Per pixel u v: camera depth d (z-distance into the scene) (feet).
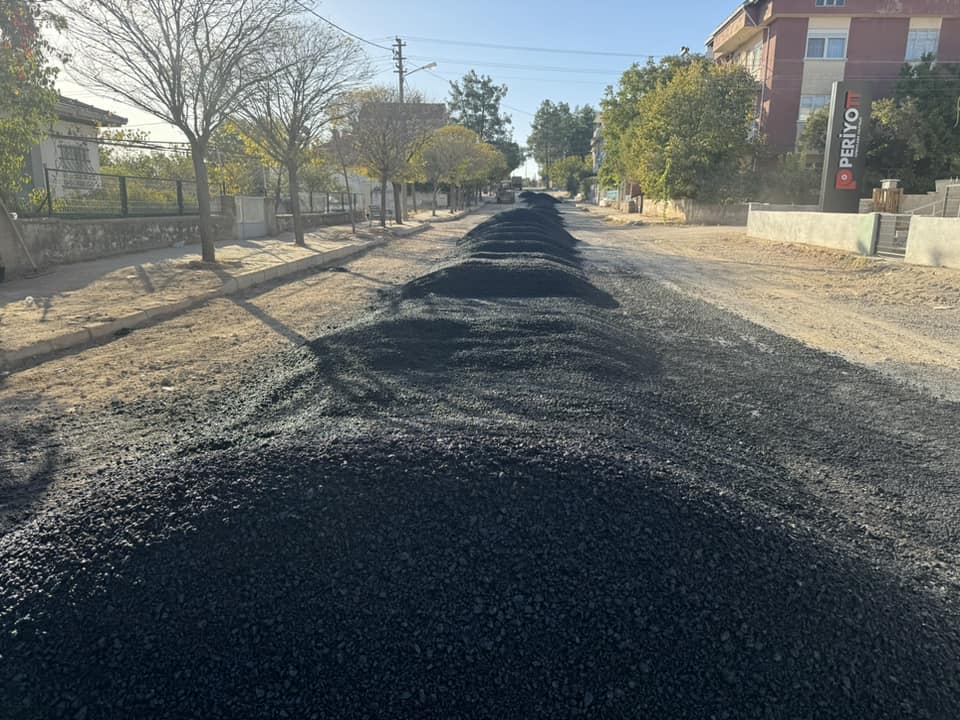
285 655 7.34
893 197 69.56
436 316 24.06
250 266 43.96
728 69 104.83
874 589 8.64
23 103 35.53
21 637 7.48
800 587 8.26
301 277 43.73
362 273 46.75
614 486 9.51
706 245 71.61
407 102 94.22
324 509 8.95
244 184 90.99
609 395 16.56
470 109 314.96
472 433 11.66
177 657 7.32
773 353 24.23
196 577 8.09
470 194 209.36
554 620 7.68
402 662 7.27
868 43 106.01
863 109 70.54
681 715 6.90
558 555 8.43
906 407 18.19
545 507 9.11
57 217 45.42
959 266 41.83
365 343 20.99
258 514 8.86
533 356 19.63
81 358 22.38
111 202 51.06
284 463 9.91
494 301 29.17
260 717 6.82
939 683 7.50
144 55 37.11
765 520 9.37
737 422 16.44
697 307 33.94
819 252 56.29
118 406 17.47
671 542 8.63
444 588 8.02
